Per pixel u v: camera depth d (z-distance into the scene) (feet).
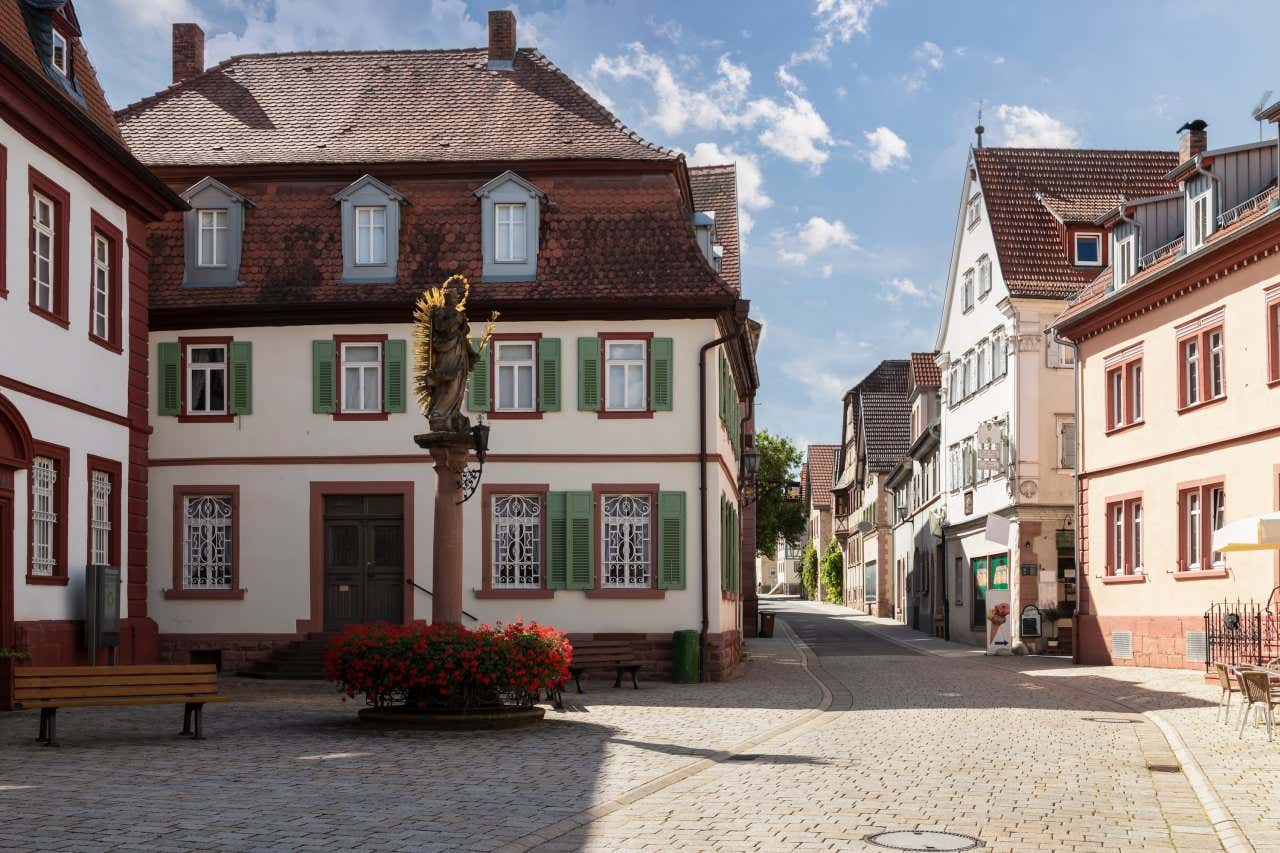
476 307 91.71
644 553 91.35
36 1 69.77
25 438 64.64
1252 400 85.61
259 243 95.20
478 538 91.35
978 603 139.13
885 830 32.91
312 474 92.94
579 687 76.43
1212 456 90.74
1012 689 80.53
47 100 65.41
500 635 56.03
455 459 58.75
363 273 93.86
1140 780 42.14
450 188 95.86
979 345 139.03
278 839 30.73
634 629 90.22
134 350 78.59
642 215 94.02
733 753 48.16
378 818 33.71
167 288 94.38
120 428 76.43
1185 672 92.58
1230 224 88.48
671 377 91.45
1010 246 129.18
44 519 68.18
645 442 91.35
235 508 93.15
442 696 55.42
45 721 48.88
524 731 54.39
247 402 93.56
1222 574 88.99
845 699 73.77
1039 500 123.54
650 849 30.42
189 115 102.63
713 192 131.23
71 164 70.59
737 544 116.98
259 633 92.27
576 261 92.84
